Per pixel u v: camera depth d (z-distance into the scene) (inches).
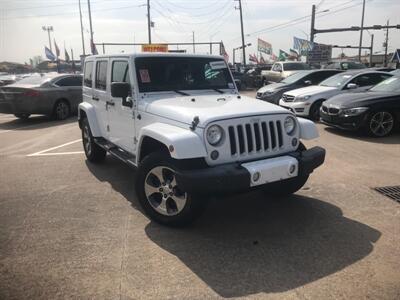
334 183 235.6
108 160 300.7
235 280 135.5
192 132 159.5
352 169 264.4
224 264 145.9
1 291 128.9
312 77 581.0
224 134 160.6
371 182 236.8
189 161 161.6
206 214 192.4
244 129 164.4
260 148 169.3
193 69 222.5
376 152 312.3
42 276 137.6
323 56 1505.9
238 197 214.5
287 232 172.1
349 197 212.7
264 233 171.3
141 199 182.1
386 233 169.8
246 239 165.8
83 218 187.6
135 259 149.3
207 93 220.5
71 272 140.0
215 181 151.3
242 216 189.6
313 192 221.0
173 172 163.5
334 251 154.8
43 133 424.2
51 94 517.0
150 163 174.4
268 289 130.3
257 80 1078.4
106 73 242.7
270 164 163.2
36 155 318.7
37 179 250.8
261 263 146.5
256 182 159.2
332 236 167.6
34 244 161.2
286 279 135.9
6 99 505.4
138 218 187.3
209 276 138.0
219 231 173.5
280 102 516.4
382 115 368.8
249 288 130.9
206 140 157.2
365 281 134.1
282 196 213.0
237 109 172.2
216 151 159.2
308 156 176.4
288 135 179.3
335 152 313.0
